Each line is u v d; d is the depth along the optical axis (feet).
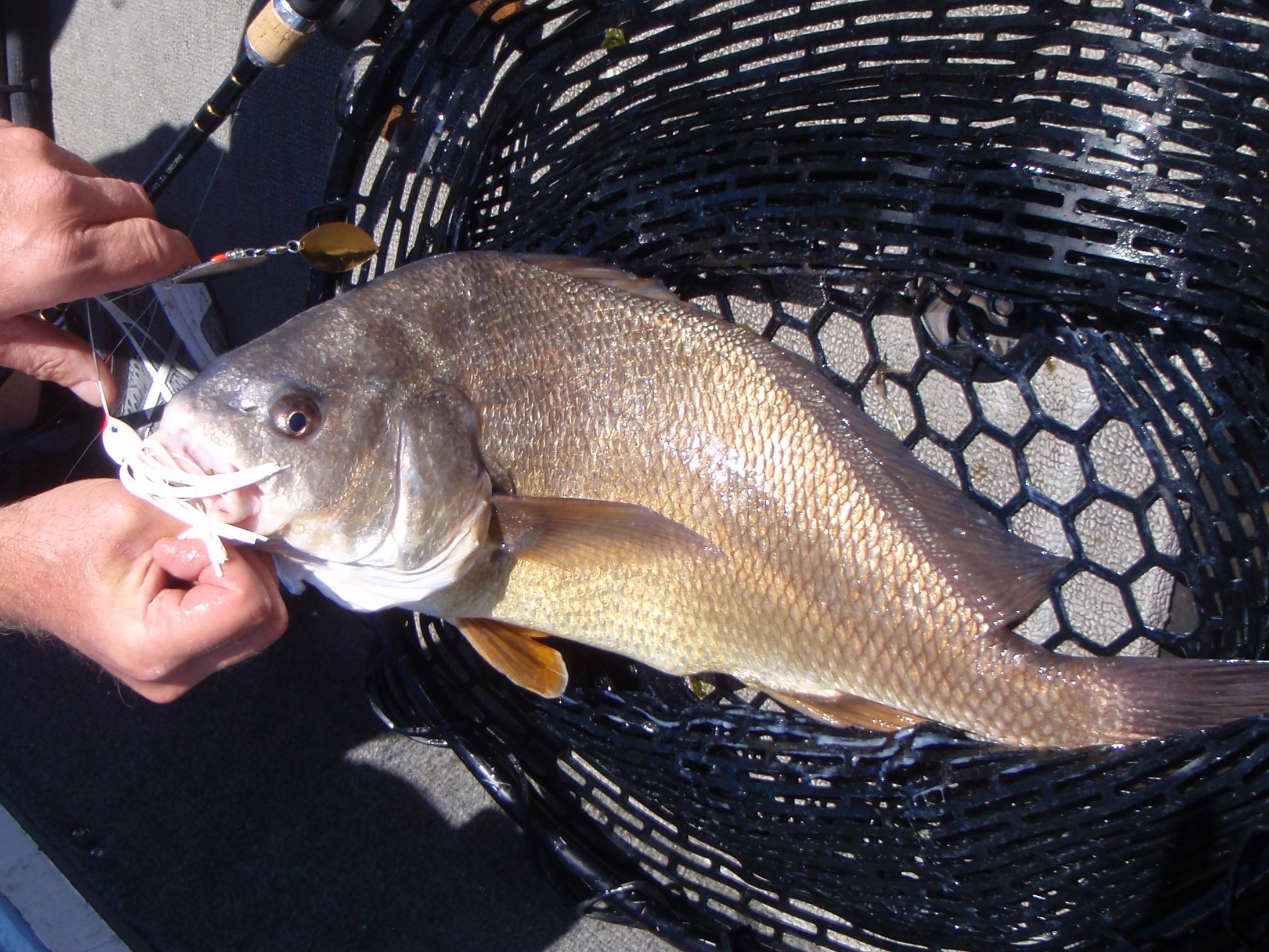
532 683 2.07
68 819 2.72
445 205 2.31
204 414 1.79
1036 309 2.03
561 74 2.27
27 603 1.92
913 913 2.09
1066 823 1.87
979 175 1.87
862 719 1.97
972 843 1.94
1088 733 1.85
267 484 1.81
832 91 2.00
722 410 1.90
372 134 2.32
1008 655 1.86
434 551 1.91
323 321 1.86
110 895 2.66
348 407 1.84
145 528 1.89
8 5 3.01
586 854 2.37
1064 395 2.16
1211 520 1.94
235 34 2.84
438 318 1.90
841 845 2.06
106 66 3.01
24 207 1.89
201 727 2.76
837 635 1.91
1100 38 1.84
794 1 2.02
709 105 2.08
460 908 2.62
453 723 2.40
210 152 2.89
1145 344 1.97
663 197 2.07
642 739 2.19
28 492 2.85
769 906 2.40
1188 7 1.79
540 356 1.93
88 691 2.81
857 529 1.88
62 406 2.81
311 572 1.98
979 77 1.90
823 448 1.88
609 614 1.99
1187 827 1.81
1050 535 2.20
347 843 2.68
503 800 2.40
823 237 1.97
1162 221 1.85
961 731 1.94
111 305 2.23
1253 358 1.91
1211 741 1.79
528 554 1.95
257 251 2.12
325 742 2.73
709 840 2.27
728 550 1.92
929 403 2.27
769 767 2.08
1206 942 1.84
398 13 2.24
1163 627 2.15
